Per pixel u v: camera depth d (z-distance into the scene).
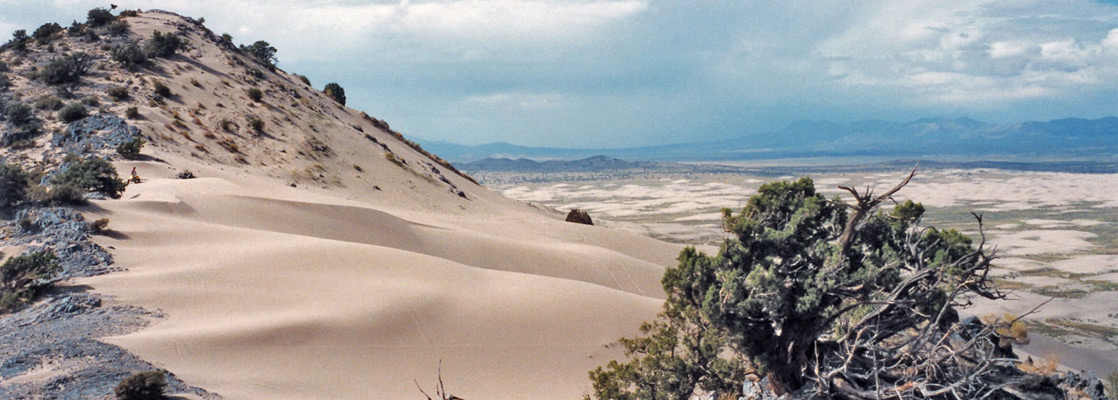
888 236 20.67
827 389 18.14
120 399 19.80
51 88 80.12
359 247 43.38
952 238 20.33
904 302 18.22
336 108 117.56
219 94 92.56
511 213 98.62
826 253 19.81
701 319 22.20
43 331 26.61
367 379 28.22
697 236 188.88
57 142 66.69
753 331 20.12
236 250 40.12
